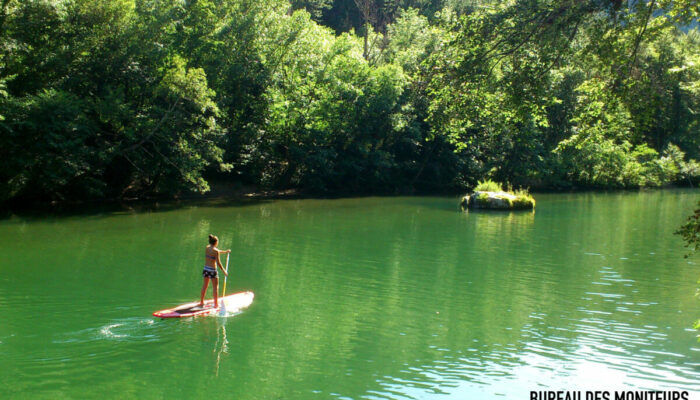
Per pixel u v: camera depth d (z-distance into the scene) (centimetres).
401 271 1594
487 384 856
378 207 3331
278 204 3403
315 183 4112
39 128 2592
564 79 4497
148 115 3081
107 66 3056
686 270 1636
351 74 4138
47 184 2756
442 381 862
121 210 2842
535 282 1484
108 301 1217
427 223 2623
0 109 2483
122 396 784
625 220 2802
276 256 1762
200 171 3828
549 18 1227
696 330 1108
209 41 3619
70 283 1360
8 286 1322
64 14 2792
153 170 3188
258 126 3853
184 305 1193
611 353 987
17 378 830
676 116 5872
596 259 1789
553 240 2158
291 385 837
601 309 1248
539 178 5162
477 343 1027
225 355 943
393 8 6881
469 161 4722
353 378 867
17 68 2788
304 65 4100
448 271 1603
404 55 4481
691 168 5659
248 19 3700
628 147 5028
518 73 1273
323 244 1995
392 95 4125
